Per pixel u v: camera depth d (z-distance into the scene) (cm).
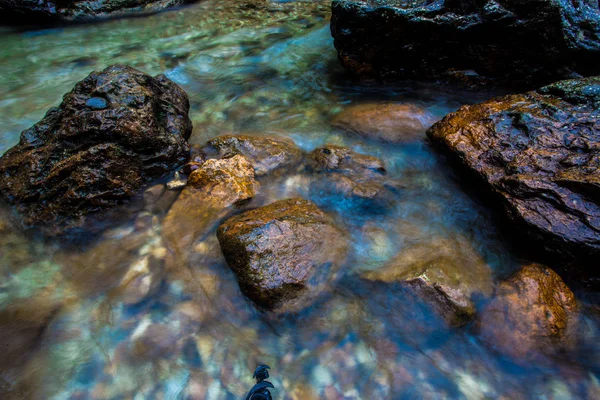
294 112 156
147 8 262
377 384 77
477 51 151
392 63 163
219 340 84
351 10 154
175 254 100
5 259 97
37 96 167
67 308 88
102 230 105
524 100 124
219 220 106
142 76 127
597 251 85
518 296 83
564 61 142
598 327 84
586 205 89
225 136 133
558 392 76
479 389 76
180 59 200
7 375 77
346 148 129
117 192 110
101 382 77
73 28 238
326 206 112
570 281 91
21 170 111
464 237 103
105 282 94
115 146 110
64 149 111
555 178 95
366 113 146
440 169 124
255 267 85
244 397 75
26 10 234
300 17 257
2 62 195
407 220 109
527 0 138
